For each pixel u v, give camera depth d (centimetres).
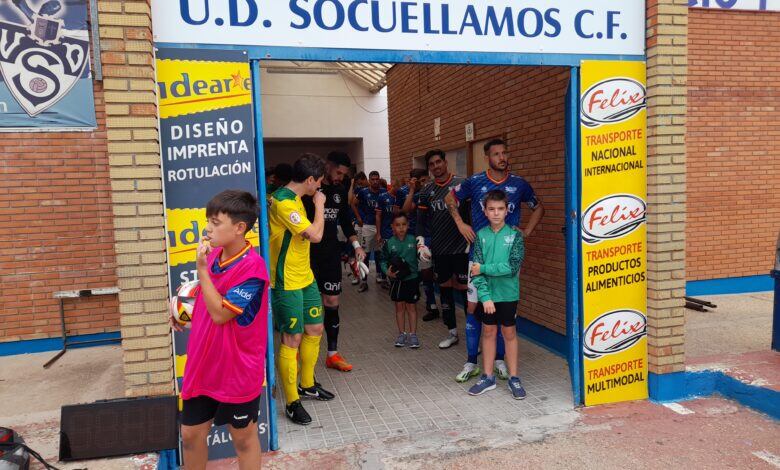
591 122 372
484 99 633
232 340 223
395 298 524
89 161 536
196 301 233
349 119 1454
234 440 244
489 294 394
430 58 343
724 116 646
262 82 1390
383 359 500
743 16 638
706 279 664
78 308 550
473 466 307
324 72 1427
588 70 369
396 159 1048
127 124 288
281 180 379
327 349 509
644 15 378
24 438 314
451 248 513
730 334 509
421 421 366
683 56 373
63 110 523
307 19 321
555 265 500
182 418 236
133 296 294
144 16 286
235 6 308
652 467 303
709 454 316
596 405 387
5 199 521
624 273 386
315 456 321
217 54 307
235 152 314
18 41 504
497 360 457
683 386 395
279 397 418
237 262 223
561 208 484
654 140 375
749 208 664
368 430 354
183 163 304
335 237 463
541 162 514
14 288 531
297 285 362
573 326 379
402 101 984
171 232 304
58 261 539
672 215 379
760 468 299
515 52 357
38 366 495
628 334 390
